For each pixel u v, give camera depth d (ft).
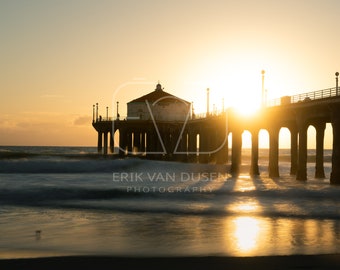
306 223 80.18
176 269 51.70
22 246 62.49
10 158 299.38
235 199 108.58
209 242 65.36
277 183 151.74
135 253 58.90
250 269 51.83
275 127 182.80
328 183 152.05
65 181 149.79
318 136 178.09
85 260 54.49
